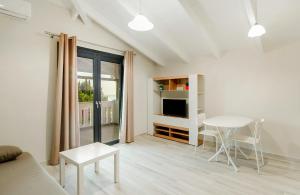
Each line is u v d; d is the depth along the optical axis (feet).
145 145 13.52
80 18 11.59
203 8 9.39
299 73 10.46
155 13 10.31
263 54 11.69
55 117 9.96
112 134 14.44
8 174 5.29
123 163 10.28
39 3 9.71
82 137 12.37
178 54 14.20
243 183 8.04
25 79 9.26
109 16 11.74
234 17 9.80
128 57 14.33
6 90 8.68
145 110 16.84
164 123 15.44
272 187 7.67
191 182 8.18
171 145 13.51
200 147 13.04
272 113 11.48
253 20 8.80
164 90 16.65
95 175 8.83
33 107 9.58
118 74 14.60
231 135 10.60
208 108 14.38
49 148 10.24
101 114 13.34
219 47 13.00
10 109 8.82
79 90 11.93
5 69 8.62
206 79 14.43
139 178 8.57
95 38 12.52
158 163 10.28
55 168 9.45
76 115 10.77
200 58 14.70
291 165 9.81
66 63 10.17
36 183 4.81
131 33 13.09
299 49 10.40
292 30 9.82
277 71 11.19
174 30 11.78
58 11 10.54
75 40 10.61
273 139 11.50
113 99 14.38
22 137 9.25
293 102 10.73
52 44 10.19
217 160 10.63
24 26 9.16
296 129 10.69
